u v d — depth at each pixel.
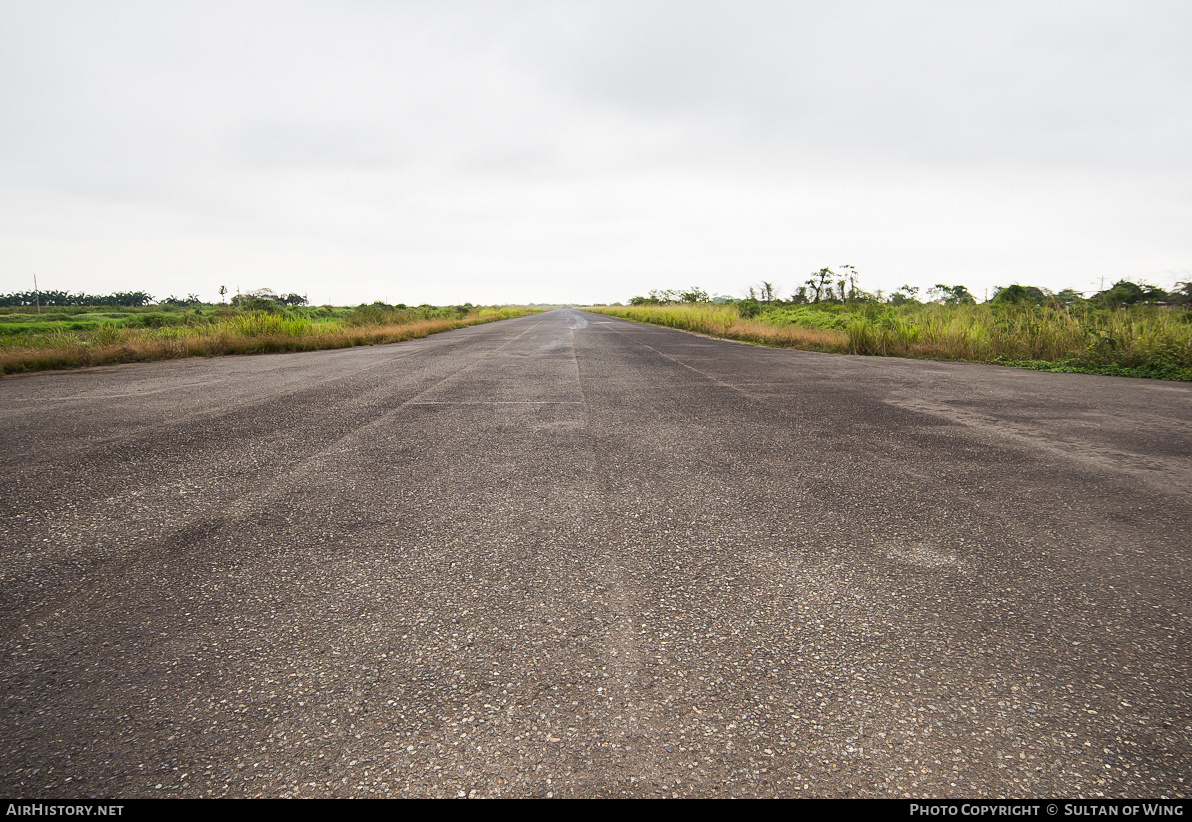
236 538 2.71
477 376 9.06
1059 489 3.46
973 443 4.65
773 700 1.58
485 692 1.62
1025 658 1.77
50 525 2.88
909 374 9.41
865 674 1.69
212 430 5.09
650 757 1.39
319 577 2.31
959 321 13.80
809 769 1.36
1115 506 3.16
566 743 1.44
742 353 13.58
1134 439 4.79
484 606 2.08
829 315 21.11
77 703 1.58
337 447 4.48
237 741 1.44
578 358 12.16
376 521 2.92
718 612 2.04
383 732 1.47
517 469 3.88
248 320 16.64
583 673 1.70
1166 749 1.41
